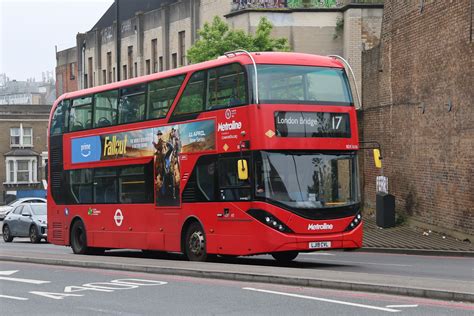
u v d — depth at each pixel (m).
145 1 68.81
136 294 14.67
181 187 21.27
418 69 31.95
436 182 30.25
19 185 85.38
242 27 43.34
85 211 25.66
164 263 19.69
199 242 20.67
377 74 36.62
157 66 57.44
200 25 51.28
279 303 12.92
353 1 42.72
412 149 32.75
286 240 18.77
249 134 19.00
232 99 19.58
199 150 20.64
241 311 12.27
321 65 19.92
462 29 27.70
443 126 29.47
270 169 18.91
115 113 24.30
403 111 33.69
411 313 11.52
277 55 19.52
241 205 19.27
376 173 36.91
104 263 20.03
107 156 24.59
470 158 27.12
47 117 86.69
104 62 66.56
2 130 85.38
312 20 43.38
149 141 22.67
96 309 12.98
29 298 14.63
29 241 39.31
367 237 30.08
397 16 34.12
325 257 24.41
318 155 19.47
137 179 23.17
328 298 13.23
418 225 31.88
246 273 16.09
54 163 27.50
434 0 30.16
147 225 22.67
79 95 26.28
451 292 12.59
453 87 28.53
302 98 19.45
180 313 12.29
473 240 26.75
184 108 21.30
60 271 19.91
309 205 19.11
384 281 14.37
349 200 19.67
